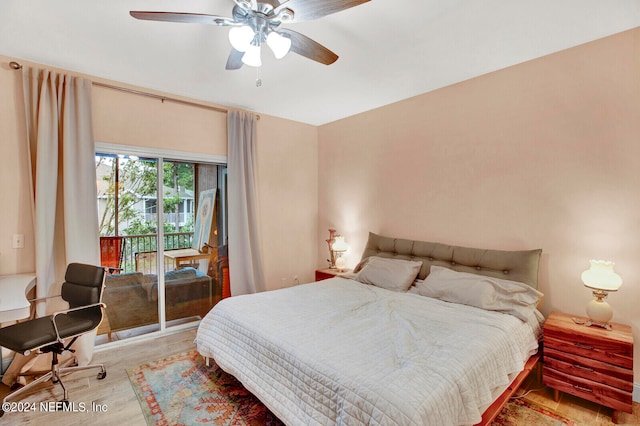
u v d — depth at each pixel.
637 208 2.19
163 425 1.93
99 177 3.05
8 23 2.08
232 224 3.79
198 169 3.68
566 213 2.50
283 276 4.42
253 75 2.94
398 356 1.67
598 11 1.99
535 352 2.29
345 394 1.42
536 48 2.47
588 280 2.18
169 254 3.47
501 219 2.86
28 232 2.64
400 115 3.66
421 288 2.91
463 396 1.46
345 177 4.36
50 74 2.68
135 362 2.74
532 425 1.96
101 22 2.09
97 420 1.98
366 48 2.46
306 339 1.88
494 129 2.89
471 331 1.99
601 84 2.33
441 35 2.28
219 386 2.35
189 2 1.89
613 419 2.00
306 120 4.49
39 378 2.26
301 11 1.63
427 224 3.41
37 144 2.58
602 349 2.02
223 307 2.49
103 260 3.09
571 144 2.47
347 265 4.30
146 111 3.25
